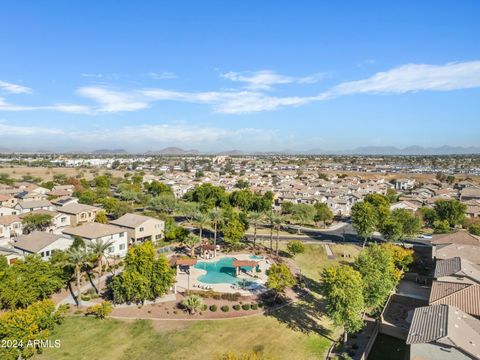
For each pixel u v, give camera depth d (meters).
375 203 132.25
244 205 135.62
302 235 112.44
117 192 183.25
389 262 59.94
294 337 50.81
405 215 103.81
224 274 75.62
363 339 51.19
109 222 101.25
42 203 120.25
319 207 129.75
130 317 54.44
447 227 106.38
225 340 49.16
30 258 58.62
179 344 47.75
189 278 72.56
